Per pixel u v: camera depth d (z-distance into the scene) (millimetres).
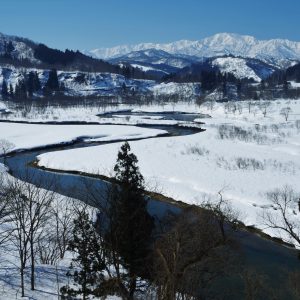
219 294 28453
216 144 95688
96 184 56250
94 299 26828
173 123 149875
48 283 31188
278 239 45156
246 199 56594
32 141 108562
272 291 31344
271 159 79375
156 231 26000
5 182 57250
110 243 24281
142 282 26828
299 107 177375
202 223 21891
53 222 42156
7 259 35156
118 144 100562
